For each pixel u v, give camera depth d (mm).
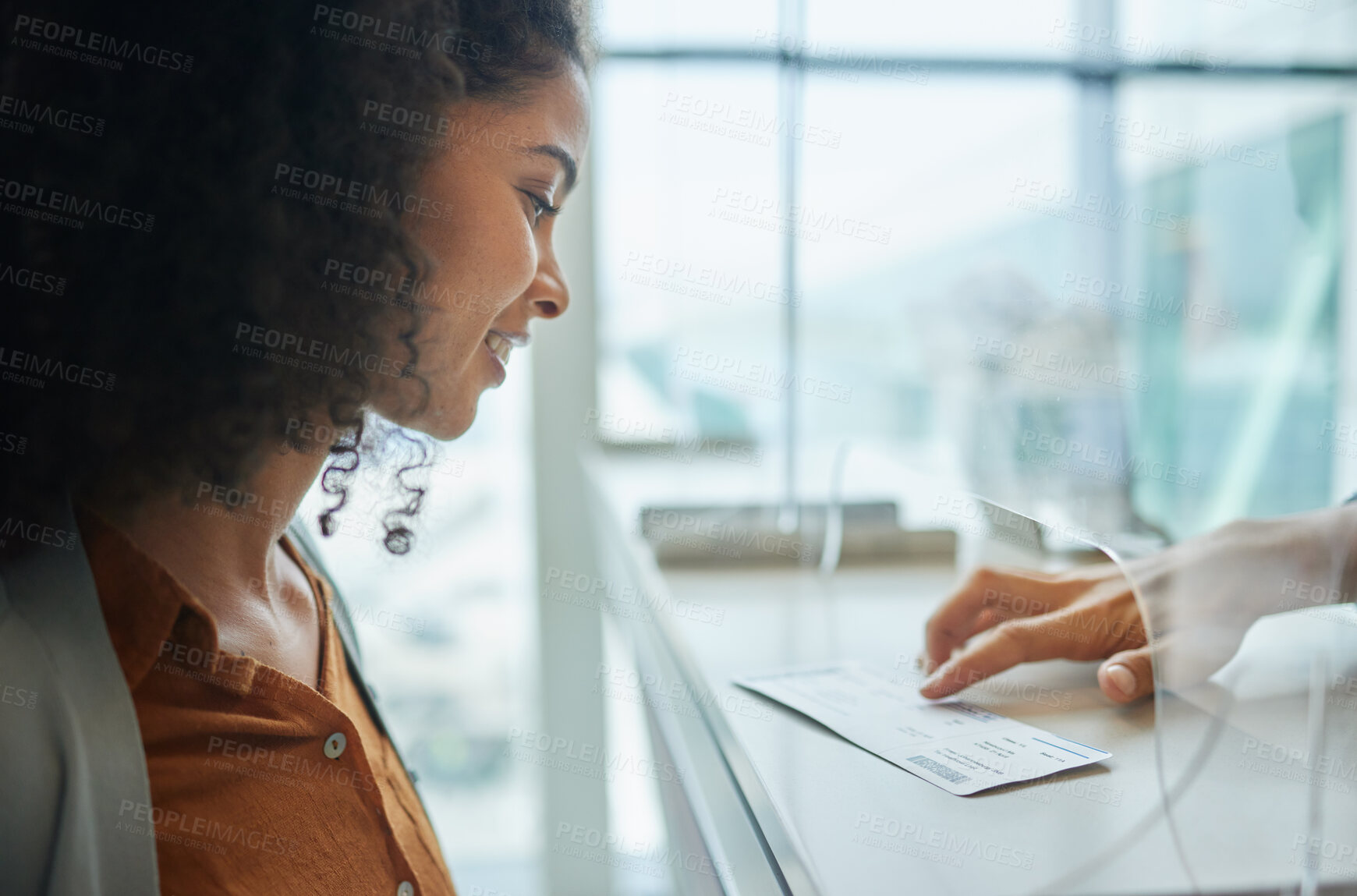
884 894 340
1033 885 347
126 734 398
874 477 994
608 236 1724
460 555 1825
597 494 1517
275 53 457
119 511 446
